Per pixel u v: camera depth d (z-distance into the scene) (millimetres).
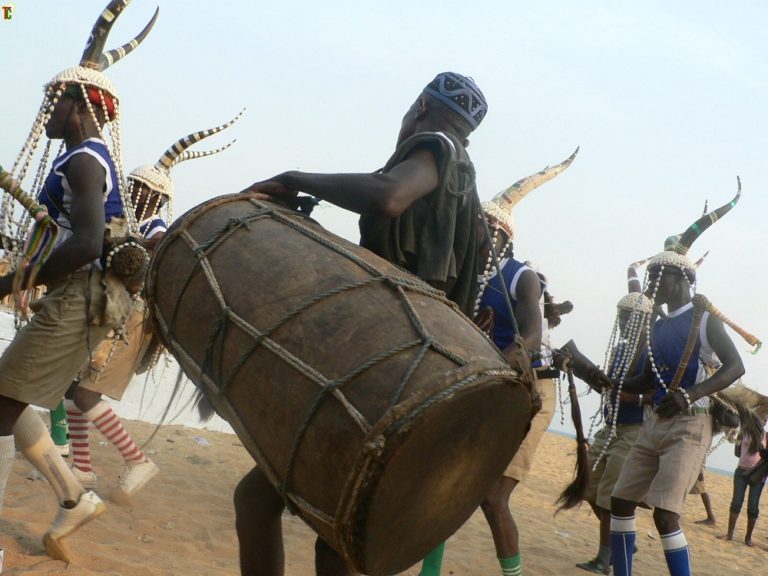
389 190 2590
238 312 2432
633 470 5414
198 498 5891
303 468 2266
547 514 9539
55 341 3539
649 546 8703
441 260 2723
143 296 2848
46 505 4566
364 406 2162
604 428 6711
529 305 3984
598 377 5648
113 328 3725
